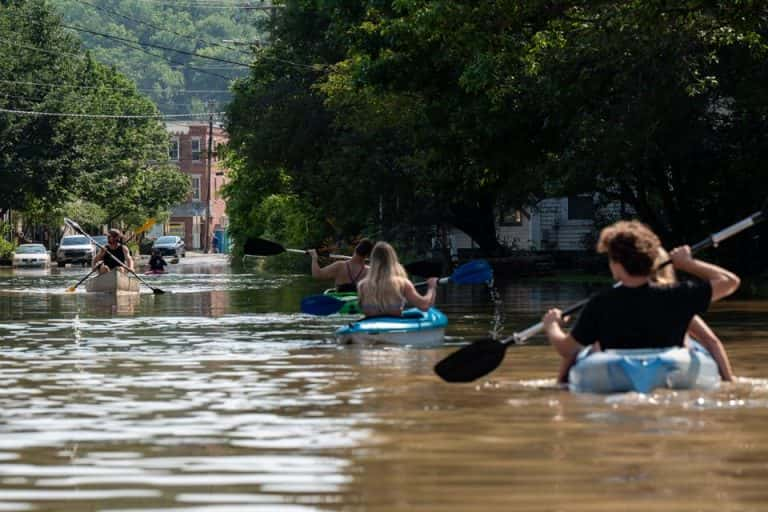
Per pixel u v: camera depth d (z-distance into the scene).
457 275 39.97
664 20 59.97
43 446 18.36
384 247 37.88
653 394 22.77
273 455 17.44
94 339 38.59
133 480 15.89
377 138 108.12
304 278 108.12
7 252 171.12
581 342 23.75
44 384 26.22
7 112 166.25
